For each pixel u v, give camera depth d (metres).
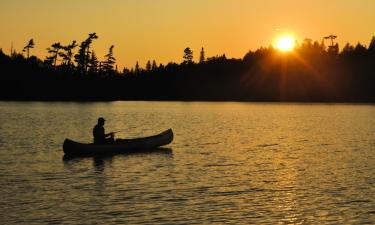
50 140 52.84
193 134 61.50
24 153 41.94
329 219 22.27
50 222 21.78
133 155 40.44
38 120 84.62
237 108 146.75
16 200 25.30
